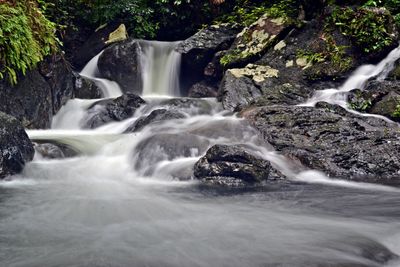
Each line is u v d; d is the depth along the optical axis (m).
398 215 3.80
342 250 2.91
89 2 12.99
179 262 2.69
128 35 12.98
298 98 8.76
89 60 12.20
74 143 6.62
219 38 11.15
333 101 8.10
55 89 8.79
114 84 11.21
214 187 4.91
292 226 3.46
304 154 5.77
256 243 3.04
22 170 5.38
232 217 3.73
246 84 9.12
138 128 7.79
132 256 2.79
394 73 8.06
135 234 3.25
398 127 6.59
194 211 3.92
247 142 6.21
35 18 7.71
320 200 4.35
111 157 6.20
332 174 5.43
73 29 12.66
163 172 5.43
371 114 7.35
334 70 9.03
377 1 9.80
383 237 3.21
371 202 4.27
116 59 11.21
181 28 13.65
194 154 5.80
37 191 4.73
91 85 10.16
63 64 9.09
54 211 3.91
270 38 10.15
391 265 2.70
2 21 6.66
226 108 8.57
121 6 12.72
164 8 13.09
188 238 3.15
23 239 3.13
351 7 9.84
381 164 5.55
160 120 7.68
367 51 8.80
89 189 4.86
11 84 7.40
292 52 9.80
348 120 6.47
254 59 10.20
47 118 8.42
